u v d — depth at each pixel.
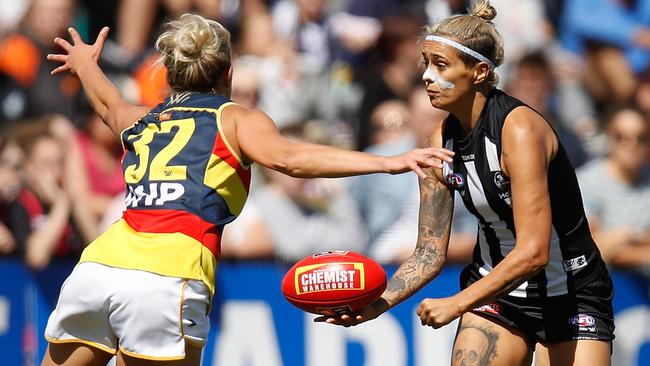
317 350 22.91
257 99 26.11
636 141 25.33
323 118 26.58
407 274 14.57
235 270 22.77
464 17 13.64
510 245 14.31
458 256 23.66
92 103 15.20
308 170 12.71
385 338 23.11
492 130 13.59
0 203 22.39
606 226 25.12
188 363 13.62
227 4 28.36
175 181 13.52
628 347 24.16
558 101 28.25
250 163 13.71
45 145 23.02
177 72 14.09
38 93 25.45
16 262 22.14
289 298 13.78
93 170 23.30
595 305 14.45
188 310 13.36
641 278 24.39
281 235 23.66
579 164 26.41
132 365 13.56
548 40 29.45
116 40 27.62
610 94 29.45
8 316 21.95
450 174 14.23
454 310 12.91
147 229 13.43
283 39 28.00
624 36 30.02
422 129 25.14
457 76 13.51
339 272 13.48
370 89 26.59
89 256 13.63
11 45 25.86
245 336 22.73
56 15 26.39
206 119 13.67
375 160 12.44
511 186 13.38
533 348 14.73
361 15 27.78
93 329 13.62
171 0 28.03
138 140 13.95
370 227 24.12
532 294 14.36
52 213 22.59
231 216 13.74
